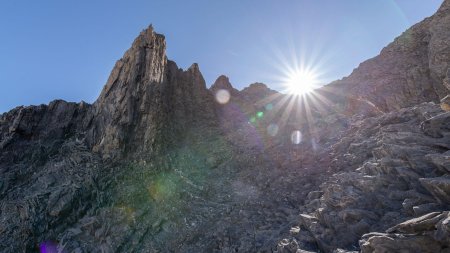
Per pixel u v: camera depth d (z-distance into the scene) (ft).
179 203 98.22
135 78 136.46
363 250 34.37
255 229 76.28
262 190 97.76
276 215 79.66
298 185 91.04
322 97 153.79
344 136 105.09
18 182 103.40
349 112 127.44
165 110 140.46
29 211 89.30
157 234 86.69
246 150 127.03
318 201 64.75
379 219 42.50
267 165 113.50
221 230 80.48
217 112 163.12
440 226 28.86
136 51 146.92
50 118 131.44
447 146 44.70
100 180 105.19
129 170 111.55
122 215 92.99
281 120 146.92
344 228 45.24
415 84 115.24
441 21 128.88
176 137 134.10
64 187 98.73
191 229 85.56
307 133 127.85
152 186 105.81
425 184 37.22
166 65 161.58
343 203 50.29
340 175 64.18
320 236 47.67
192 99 162.50
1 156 110.73
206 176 113.91
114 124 123.03
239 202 93.56
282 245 52.60
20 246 80.79
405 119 75.20
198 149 130.72
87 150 119.44
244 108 167.84
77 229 88.48
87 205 95.96
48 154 117.19
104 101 135.13
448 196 33.88
